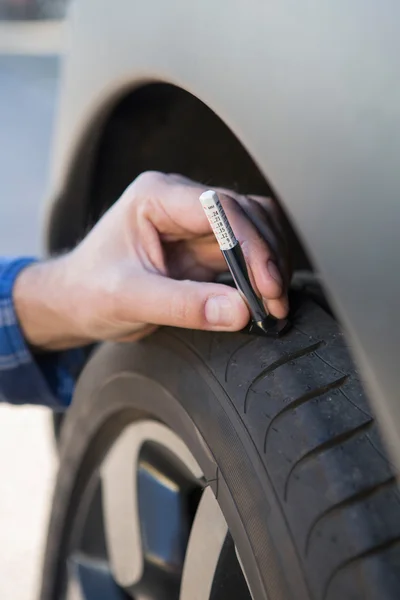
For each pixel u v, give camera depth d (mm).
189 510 928
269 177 642
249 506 706
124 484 1021
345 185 582
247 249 775
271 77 646
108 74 923
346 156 583
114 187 1069
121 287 841
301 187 612
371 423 687
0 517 1854
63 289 936
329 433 683
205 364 796
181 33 768
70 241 1157
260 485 698
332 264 589
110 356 965
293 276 953
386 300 559
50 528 1190
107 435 1040
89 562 1146
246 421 729
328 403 705
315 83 608
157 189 842
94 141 1021
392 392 557
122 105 957
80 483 1120
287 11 639
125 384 922
